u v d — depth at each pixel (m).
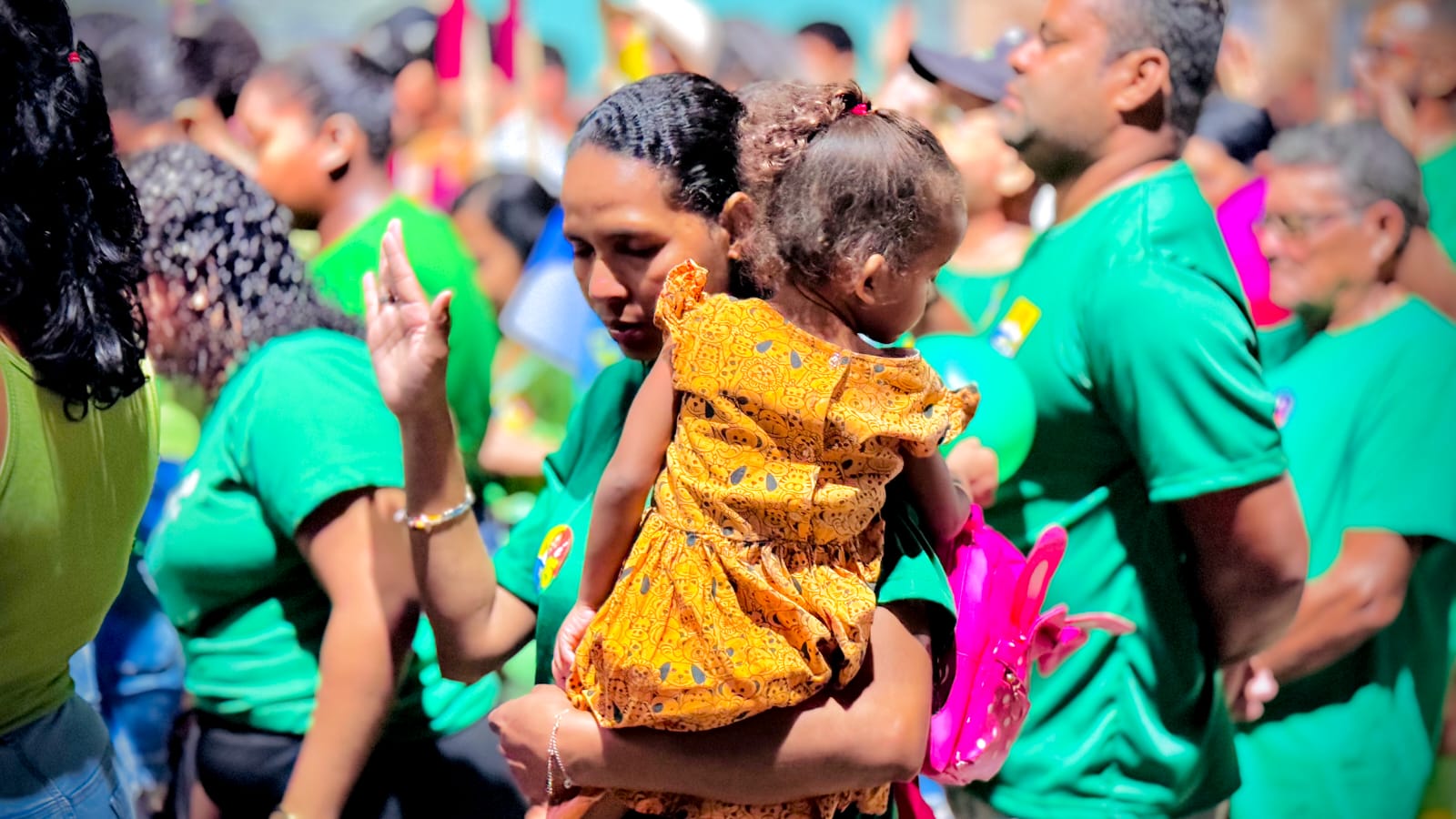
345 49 5.82
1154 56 3.90
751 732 2.57
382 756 3.87
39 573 2.62
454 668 3.40
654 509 2.69
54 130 2.50
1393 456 5.29
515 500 6.84
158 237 3.73
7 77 2.46
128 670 4.49
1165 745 3.94
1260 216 6.40
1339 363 5.48
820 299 2.59
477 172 8.62
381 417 3.64
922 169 2.51
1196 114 4.04
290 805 3.49
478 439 5.63
